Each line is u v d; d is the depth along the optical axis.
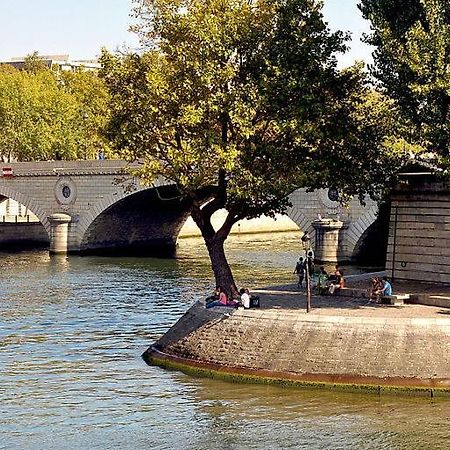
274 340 50.53
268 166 57.16
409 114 54.47
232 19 56.84
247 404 46.38
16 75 168.12
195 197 59.38
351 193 60.03
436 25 53.41
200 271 108.12
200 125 56.78
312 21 57.72
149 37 59.19
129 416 45.16
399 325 48.56
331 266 104.44
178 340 55.25
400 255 65.62
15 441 42.03
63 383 51.47
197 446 40.84
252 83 55.88
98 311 76.69
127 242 141.50
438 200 63.44
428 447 40.19
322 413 44.72
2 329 68.50
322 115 56.88
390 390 47.28
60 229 131.88
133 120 57.59
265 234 178.88
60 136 159.12
